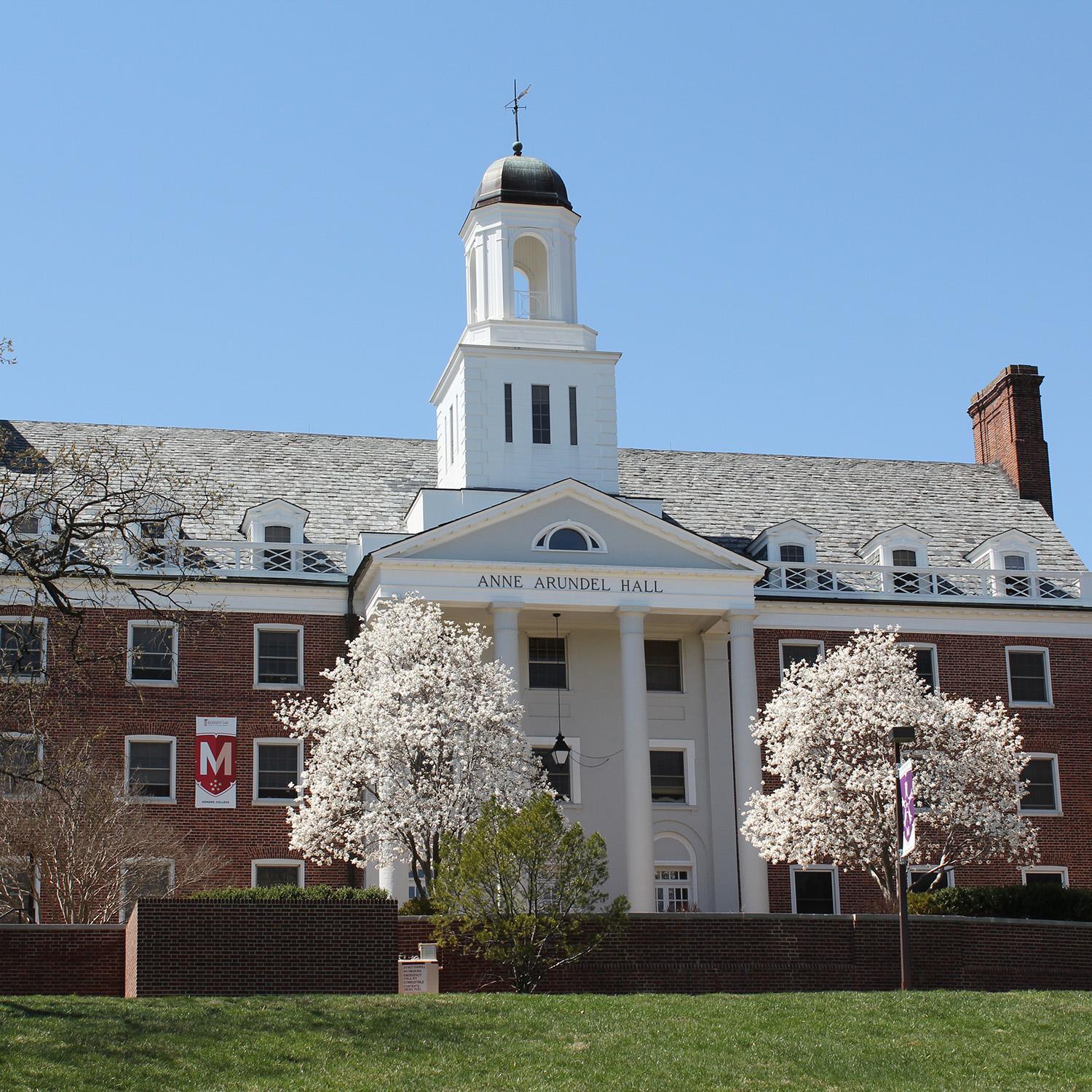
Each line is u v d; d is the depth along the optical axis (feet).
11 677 145.07
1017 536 224.12
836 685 174.29
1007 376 249.14
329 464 226.99
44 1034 103.65
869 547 223.71
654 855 197.47
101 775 171.42
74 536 142.00
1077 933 151.02
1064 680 215.72
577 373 213.87
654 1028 109.50
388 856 164.66
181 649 194.80
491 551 193.88
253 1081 97.30
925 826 169.37
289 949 124.57
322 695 196.85
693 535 197.16
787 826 168.04
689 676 207.31
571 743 201.57
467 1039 106.42
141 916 123.13
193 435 228.22
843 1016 114.01
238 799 191.62
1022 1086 100.12
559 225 221.87
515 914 136.15
